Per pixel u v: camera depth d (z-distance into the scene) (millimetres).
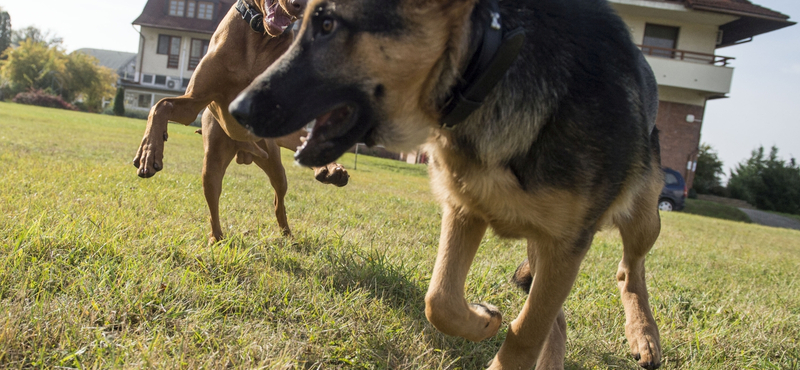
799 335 3697
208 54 3582
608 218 2746
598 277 4633
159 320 2545
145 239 3502
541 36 2178
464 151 2201
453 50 1967
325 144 2057
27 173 5902
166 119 3430
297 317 2854
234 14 3551
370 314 2965
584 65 2234
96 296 2592
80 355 2154
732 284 5164
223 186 7074
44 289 2580
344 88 1951
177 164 9602
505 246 5641
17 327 2199
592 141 2207
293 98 1914
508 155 2160
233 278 3125
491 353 2904
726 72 23828
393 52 1915
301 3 3168
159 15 43000
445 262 2545
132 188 5840
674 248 7617
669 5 23438
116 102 39938
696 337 3266
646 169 2787
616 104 2285
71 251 3080
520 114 2123
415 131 2150
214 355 2246
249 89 1951
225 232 4367
